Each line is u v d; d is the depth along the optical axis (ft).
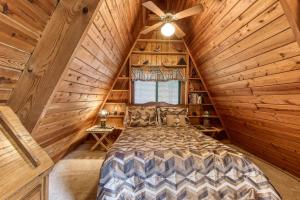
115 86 15.08
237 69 9.29
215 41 9.68
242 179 6.26
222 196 6.13
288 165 10.14
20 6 3.65
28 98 4.79
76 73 6.50
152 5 7.73
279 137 9.67
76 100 8.11
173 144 7.82
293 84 6.73
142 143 8.03
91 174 9.53
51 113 6.26
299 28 4.47
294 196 7.69
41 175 3.84
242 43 7.82
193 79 15.34
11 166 3.38
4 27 3.53
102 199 5.99
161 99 15.53
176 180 6.28
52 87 4.82
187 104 15.15
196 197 6.12
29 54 4.62
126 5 7.87
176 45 14.93
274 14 5.73
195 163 6.41
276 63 6.82
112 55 9.89
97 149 13.70
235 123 13.57
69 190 7.88
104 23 6.61
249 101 10.07
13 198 3.04
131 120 12.91
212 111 15.85
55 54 4.73
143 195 6.13
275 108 8.53
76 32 4.71
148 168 6.36
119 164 6.33
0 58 3.83
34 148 4.16
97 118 15.20
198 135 9.82
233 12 7.32
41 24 4.44
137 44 14.67
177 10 11.93
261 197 6.05
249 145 13.35
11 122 4.01
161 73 14.75
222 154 6.64
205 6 8.78
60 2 4.58
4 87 4.40
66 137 10.01
